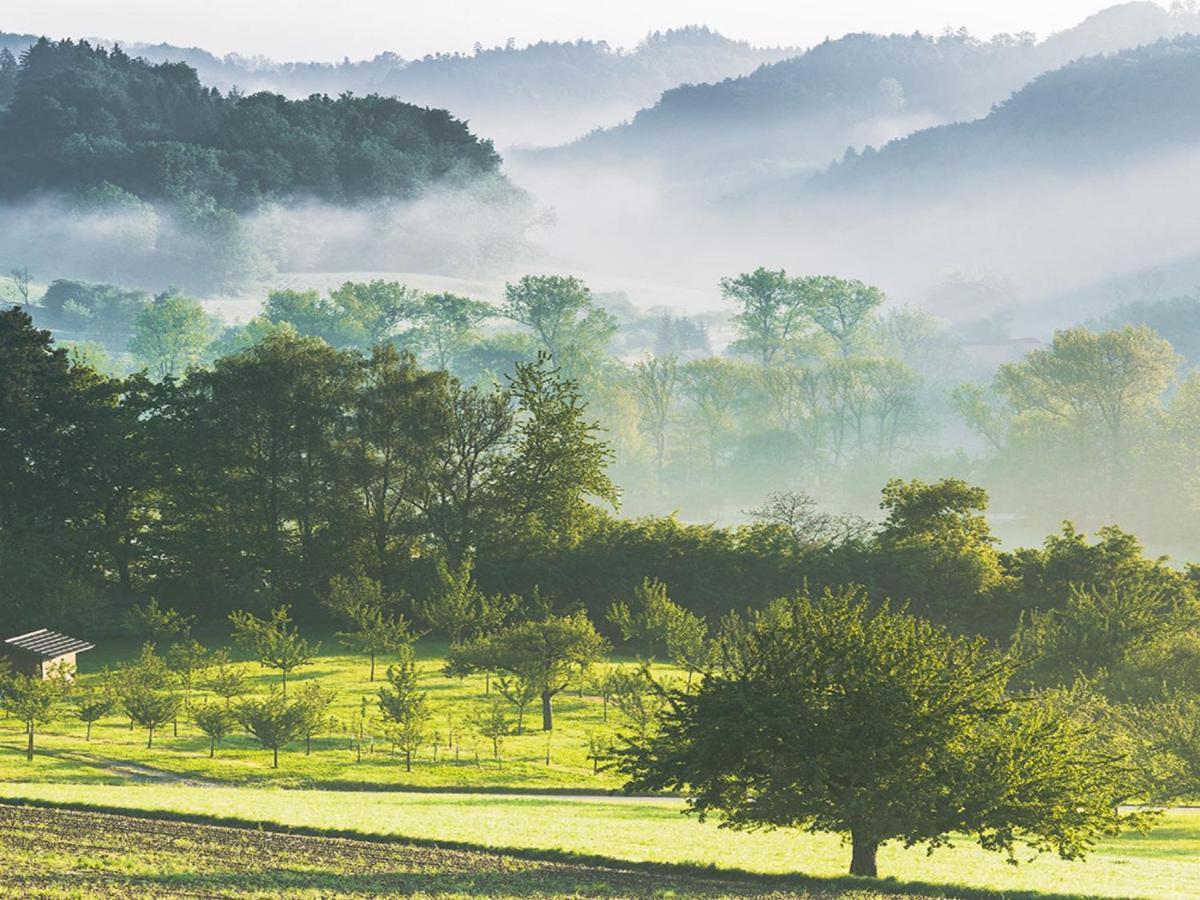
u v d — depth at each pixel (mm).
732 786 66250
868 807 62406
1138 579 192750
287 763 115938
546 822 80438
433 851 67125
